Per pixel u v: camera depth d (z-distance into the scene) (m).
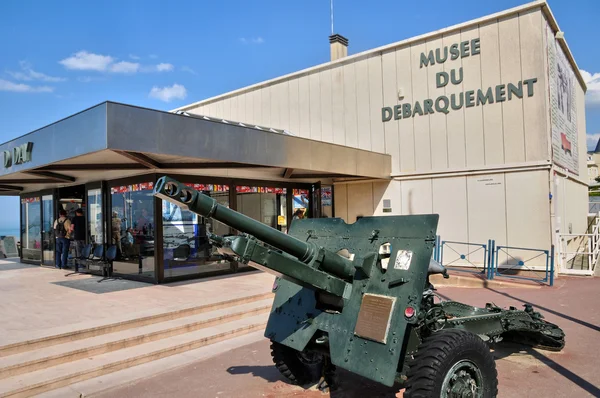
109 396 4.58
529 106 11.08
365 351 3.59
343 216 14.14
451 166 12.19
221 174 10.54
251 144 8.87
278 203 12.03
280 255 3.54
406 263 3.70
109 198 10.67
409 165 12.90
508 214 11.33
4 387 4.59
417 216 3.86
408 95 12.95
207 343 6.25
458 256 12.02
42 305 7.36
